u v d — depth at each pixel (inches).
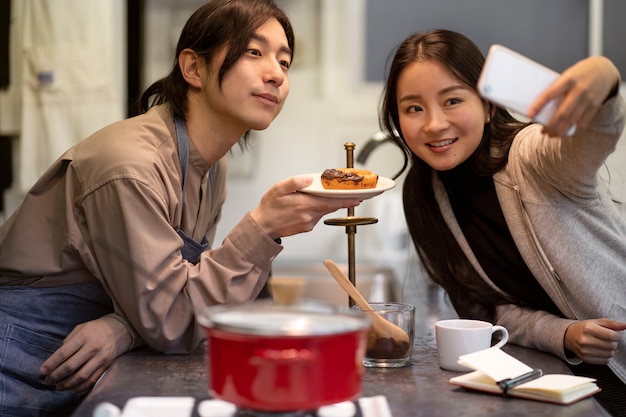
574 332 56.3
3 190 129.5
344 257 142.9
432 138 61.6
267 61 61.2
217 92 61.1
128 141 59.6
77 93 121.3
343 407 39.5
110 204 57.4
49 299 63.6
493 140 64.7
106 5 122.0
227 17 60.7
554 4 135.3
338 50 140.4
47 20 121.0
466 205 66.7
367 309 51.8
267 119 61.9
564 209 60.3
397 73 63.4
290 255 144.3
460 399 44.1
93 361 56.8
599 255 60.7
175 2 138.4
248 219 57.0
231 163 142.3
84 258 60.0
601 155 54.2
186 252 62.5
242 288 56.7
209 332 36.3
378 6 139.2
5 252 63.5
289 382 34.6
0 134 127.0
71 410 63.9
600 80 45.6
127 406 38.9
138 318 56.5
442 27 137.9
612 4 133.8
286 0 139.3
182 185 63.1
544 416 40.9
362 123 141.6
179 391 45.6
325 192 54.6
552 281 61.1
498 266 65.5
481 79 43.0
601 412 41.8
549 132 46.2
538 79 44.9
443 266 66.9
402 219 139.6
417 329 69.5
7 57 126.4
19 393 61.9
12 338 62.2
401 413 41.5
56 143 121.4
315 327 34.5
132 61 138.4
